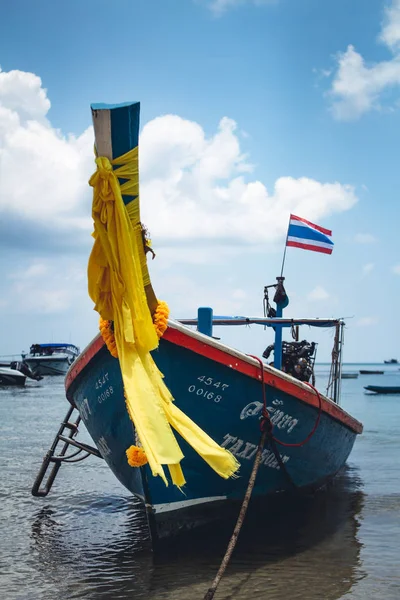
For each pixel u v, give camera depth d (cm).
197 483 807
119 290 632
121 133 566
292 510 1008
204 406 774
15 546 840
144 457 668
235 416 797
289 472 930
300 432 895
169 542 807
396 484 1230
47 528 928
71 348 6844
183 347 725
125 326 628
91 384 813
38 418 2659
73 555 799
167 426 630
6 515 1004
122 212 598
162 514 789
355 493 1144
